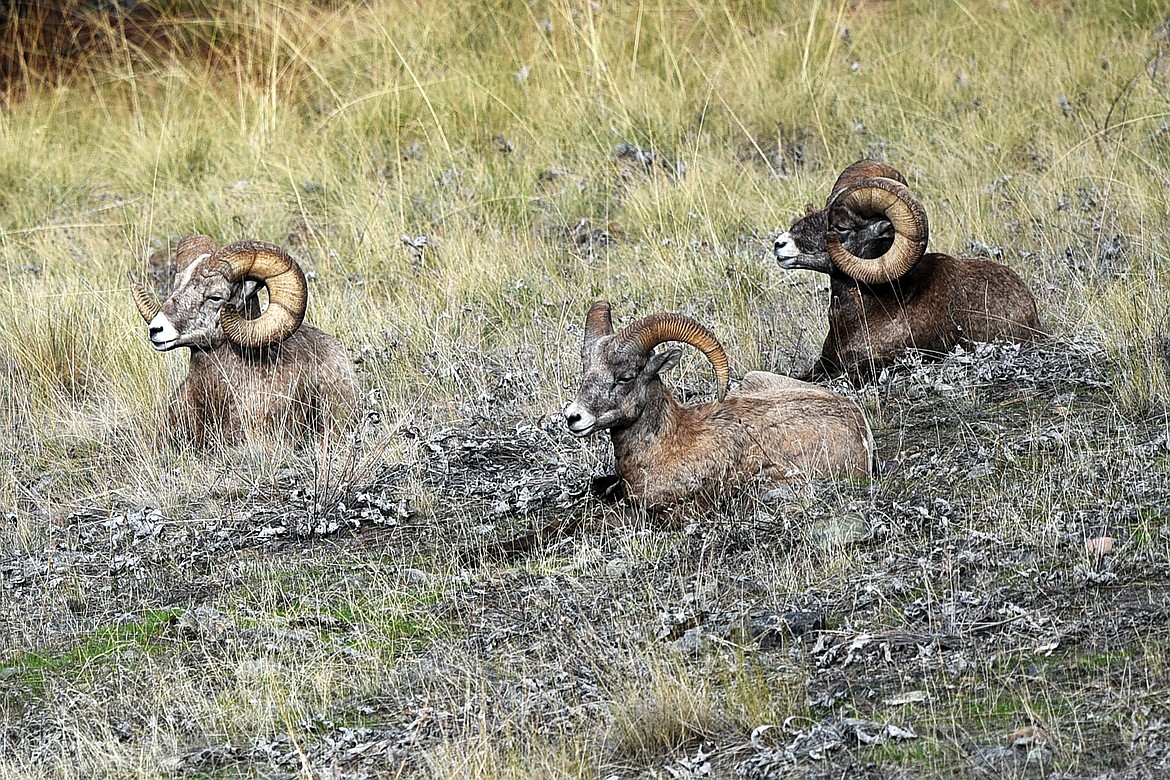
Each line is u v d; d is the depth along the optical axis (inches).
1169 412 1245.7
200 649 1073.5
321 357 1513.3
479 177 2241.6
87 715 987.9
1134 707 807.1
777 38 2618.1
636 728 859.4
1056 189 1898.4
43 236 2283.5
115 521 1332.4
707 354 1157.7
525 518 1253.1
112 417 1577.3
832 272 1489.9
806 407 1222.9
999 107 2252.7
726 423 1200.8
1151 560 983.0
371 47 2753.4
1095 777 750.5
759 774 808.3
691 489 1184.2
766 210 2001.7
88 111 2815.0
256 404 1457.9
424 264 1935.3
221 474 1402.6
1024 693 842.8
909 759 797.2
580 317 1732.3
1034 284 1625.2
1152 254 1593.3
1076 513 1068.5
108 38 3036.4
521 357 1610.5
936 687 869.2
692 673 917.2
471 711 922.1
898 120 2282.2
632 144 2262.6
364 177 2294.5
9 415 1619.1
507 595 1094.4
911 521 1104.8
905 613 963.3
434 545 1224.2
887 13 2721.5
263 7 2935.5
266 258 1424.7
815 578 1040.8
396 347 1685.5
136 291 1459.2
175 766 908.6
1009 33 2539.4
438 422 1494.8
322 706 965.2
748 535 1122.0
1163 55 2362.2
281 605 1141.1
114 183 2500.0
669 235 1972.2
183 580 1210.6
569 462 1337.4
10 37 3122.5
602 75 2495.1
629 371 1154.7
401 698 962.7
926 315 1471.5
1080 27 2509.8
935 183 2012.8
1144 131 2085.4
